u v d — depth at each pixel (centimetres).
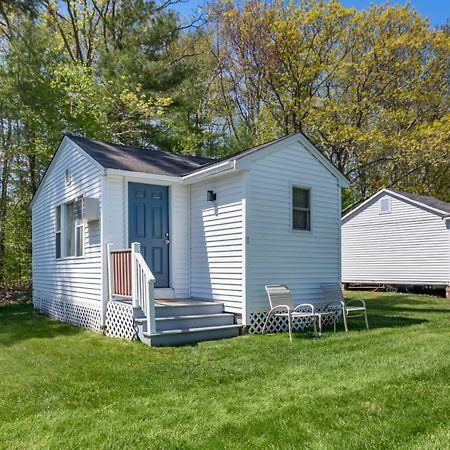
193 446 308
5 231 1480
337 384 437
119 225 795
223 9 2069
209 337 701
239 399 399
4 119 1438
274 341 674
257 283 759
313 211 862
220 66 2169
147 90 1708
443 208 1684
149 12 1783
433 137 1900
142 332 666
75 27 1906
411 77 2042
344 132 1919
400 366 500
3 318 1023
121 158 867
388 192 1845
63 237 989
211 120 2202
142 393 421
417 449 299
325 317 865
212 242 817
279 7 1967
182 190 873
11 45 1456
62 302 982
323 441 313
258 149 770
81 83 1534
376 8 1970
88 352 611
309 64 1978
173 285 851
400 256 1797
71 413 370
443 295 1711
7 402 402
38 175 1503
